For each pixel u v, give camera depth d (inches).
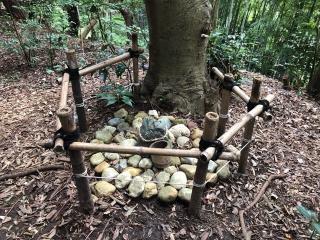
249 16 213.6
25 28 169.9
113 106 116.8
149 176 87.0
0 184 90.4
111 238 74.1
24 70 170.9
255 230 78.7
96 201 81.6
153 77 112.9
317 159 106.3
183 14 96.3
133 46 108.0
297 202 87.7
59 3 145.5
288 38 191.3
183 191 81.9
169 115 110.3
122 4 140.5
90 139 102.5
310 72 185.6
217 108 116.0
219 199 85.4
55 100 134.0
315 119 134.5
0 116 125.2
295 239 77.2
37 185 89.4
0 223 78.8
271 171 97.8
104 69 113.5
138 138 94.1
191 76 108.4
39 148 104.1
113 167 90.7
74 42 197.5
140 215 79.1
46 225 77.8
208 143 65.9
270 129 120.6
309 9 183.6
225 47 128.5
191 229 76.9
